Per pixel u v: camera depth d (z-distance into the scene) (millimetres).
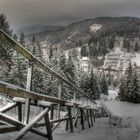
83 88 73688
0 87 3494
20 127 4488
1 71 34406
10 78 34219
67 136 7441
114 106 66688
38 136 5609
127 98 78688
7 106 5520
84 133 8633
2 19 44875
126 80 80250
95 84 75250
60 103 7398
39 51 47750
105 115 29094
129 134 9039
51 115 7652
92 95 75062
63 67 49906
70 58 53281
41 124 5664
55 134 7395
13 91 3926
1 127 3938
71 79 49844
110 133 9250
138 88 77938
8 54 36750
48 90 39000
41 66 5539
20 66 34125
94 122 15742
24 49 4516
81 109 10602
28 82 5102
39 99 5227
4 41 3752
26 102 5324
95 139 7723
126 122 14266
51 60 48656
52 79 38781
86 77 74625
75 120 9805
